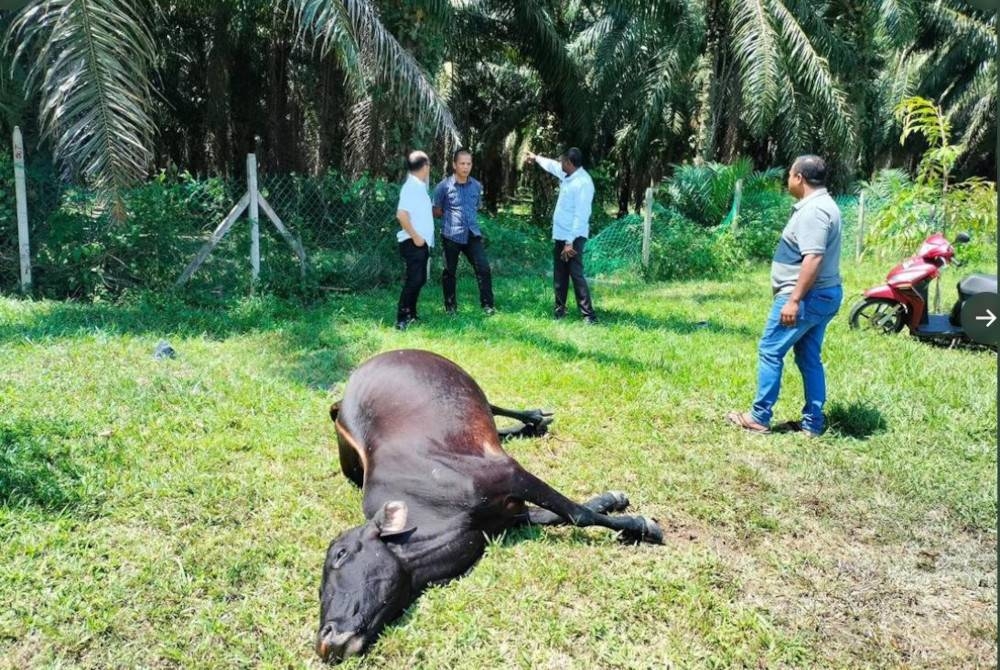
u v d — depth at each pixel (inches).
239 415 207.0
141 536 147.5
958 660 121.3
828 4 724.0
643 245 483.8
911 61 1134.4
